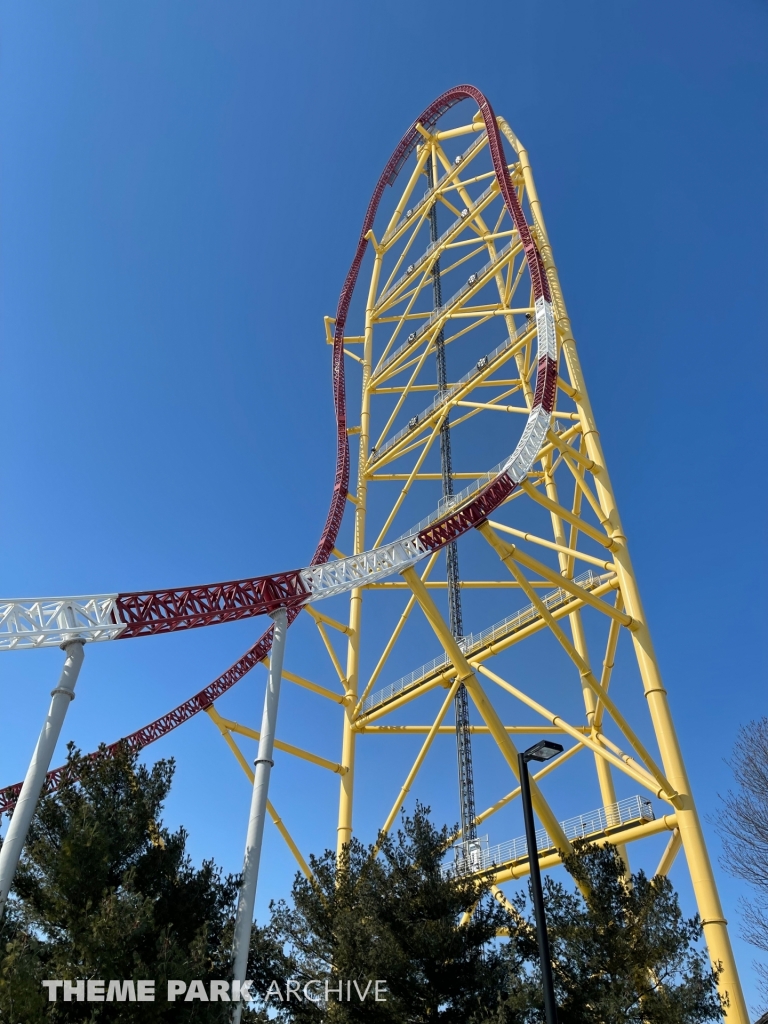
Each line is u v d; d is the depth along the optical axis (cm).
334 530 3338
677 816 2027
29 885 1595
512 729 2952
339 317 4250
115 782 1641
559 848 1972
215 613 2128
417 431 3528
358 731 2953
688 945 1552
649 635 2325
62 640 1858
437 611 2256
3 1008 1228
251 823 1755
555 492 3359
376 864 1761
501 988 1566
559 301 3084
